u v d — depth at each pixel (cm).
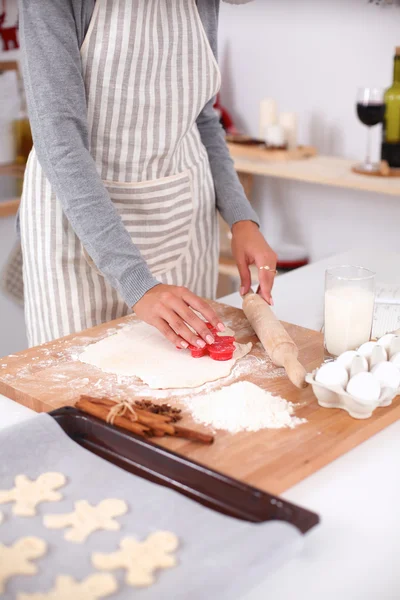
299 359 130
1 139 279
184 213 167
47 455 99
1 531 85
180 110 157
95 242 132
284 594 77
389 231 271
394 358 115
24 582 77
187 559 79
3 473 95
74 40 137
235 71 296
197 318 126
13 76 273
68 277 157
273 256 159
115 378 121
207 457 98
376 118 232
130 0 142
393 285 166
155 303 127
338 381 109
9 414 114
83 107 138
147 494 91
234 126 303
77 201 133
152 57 148
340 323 126
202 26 156
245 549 78
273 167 251
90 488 93
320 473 99
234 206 172
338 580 79
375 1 250
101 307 161
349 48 261
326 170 247
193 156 171
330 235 287
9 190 255
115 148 153
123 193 156
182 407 111
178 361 127
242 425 106
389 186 224
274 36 279
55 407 111
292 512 85
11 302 272
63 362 127
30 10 134
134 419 104
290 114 267
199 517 86
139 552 80
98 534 84
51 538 84
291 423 107
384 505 93
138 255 133
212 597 73
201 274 178
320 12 264
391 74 254
